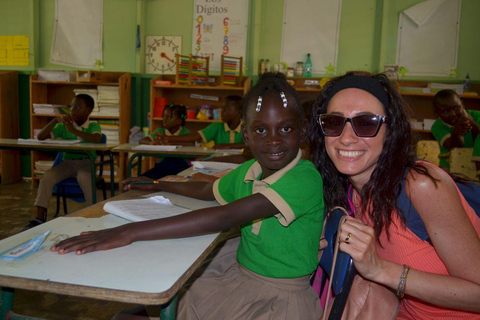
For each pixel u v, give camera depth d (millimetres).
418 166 835
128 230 816
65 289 600
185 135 4164
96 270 663
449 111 3516
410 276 805
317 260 1012
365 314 793
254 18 5125
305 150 1196
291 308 900
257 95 957
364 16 4910
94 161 3271
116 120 5078
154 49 5355
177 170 3338
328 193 1052
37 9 5430
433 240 823
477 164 3211
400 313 1034
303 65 5031
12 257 698
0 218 3541
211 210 869
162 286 607
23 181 5414
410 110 907
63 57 5504
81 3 5414
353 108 873
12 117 5262
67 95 5445
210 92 5238
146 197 1304
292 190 893
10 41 5512
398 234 885
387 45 4914
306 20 5027
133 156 3428
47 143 3426
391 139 873
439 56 4805
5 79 5102
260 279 972
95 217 1005
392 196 847
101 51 5453
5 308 790
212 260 1183
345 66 5000
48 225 918
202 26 5230
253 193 995
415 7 4789
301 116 988
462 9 4715
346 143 876
